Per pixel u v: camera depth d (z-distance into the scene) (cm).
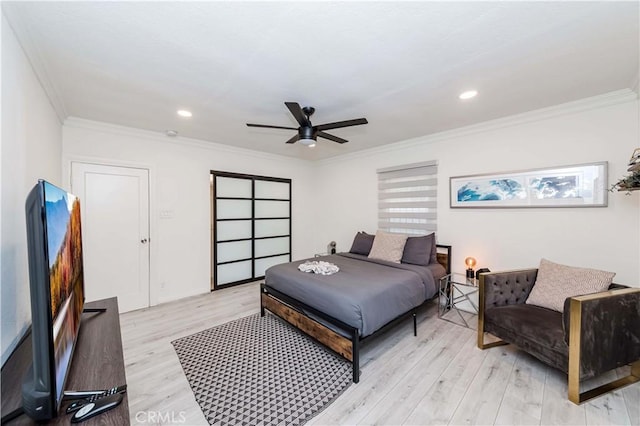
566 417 163
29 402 86
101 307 190
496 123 310
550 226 279
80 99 250
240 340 265
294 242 544
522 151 296
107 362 125
